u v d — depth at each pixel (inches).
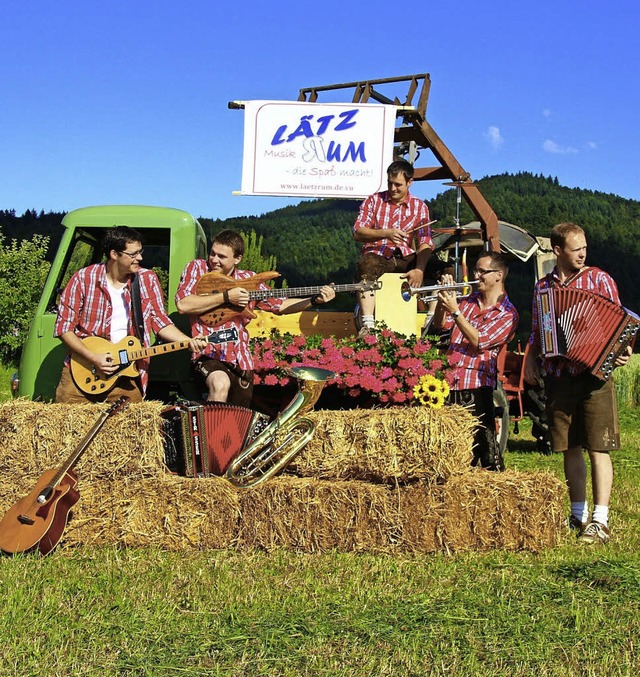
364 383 235.8
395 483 199.6
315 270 2090.3
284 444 204.8
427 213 270.4
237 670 131.6
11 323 775.7
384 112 351.9
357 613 155.5
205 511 199.9
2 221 1270.9
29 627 147.5
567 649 138.8
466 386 230.1
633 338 204.7
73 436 208.1
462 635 144.6
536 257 451.2
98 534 201.5
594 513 213.6
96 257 282.4
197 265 243.9
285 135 351.6
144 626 148.5
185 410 209.0
